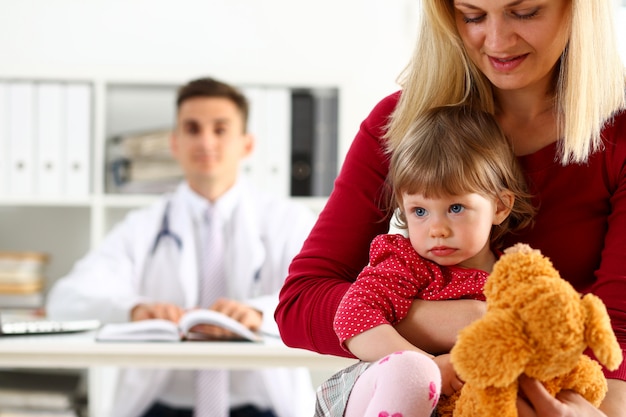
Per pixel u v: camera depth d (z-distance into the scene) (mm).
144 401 2969
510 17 1283
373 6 3799
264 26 3775
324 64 3791
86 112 3500
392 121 1486
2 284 3393
